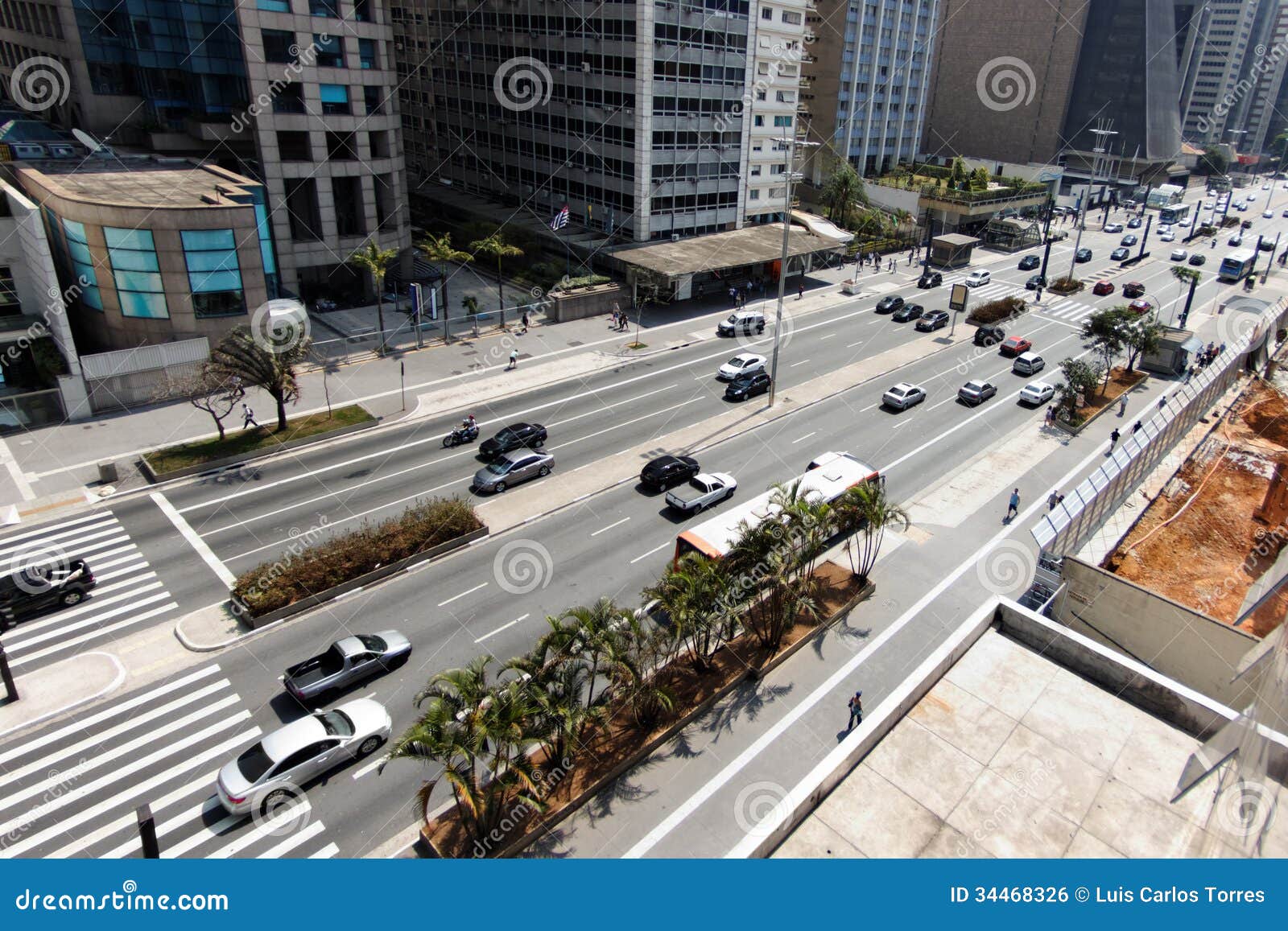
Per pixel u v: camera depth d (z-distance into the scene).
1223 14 151.38
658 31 61.12
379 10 55.44
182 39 56.59
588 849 19.53
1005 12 122.56
